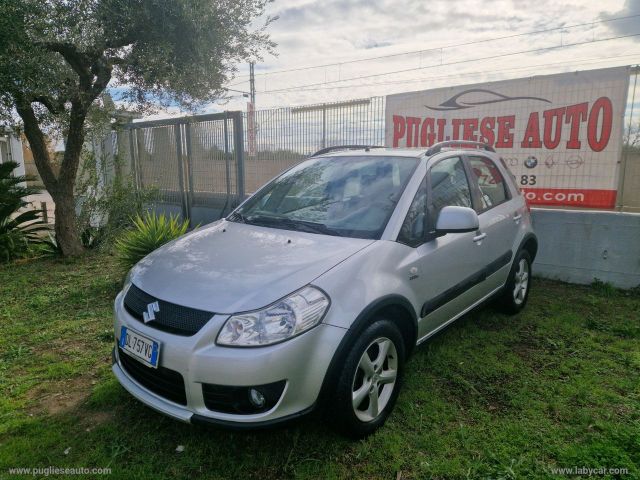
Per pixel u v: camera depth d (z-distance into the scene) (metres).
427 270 3.18
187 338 2.39
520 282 4.90
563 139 6.29
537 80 6.37
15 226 8.37
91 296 5.68
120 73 7.49
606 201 6.08
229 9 6.91
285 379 2.33
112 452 2.67
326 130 8.18
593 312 5.02
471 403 3.21
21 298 5.64
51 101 6.99
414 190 3.36
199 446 2.73
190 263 2.87
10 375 3.63
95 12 5.99
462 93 6.97
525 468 2.53
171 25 6.21
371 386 2.75
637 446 2.65
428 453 2.69
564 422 3.00
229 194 9.70
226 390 2.31
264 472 2.54
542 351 4.05
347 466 2.58
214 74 7.19
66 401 3.24
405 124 7.50
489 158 4.69
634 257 5.71
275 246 2.98
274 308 2.38
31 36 5.62
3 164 8.20
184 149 10.39
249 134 9.16
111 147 11.34
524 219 4.83
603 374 3.64
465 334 4.38
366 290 2.67
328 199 3.53
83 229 8.64
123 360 2.84
